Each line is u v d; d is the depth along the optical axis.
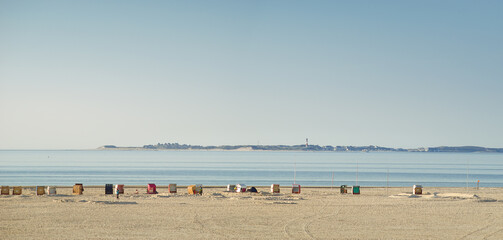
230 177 119.00
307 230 34.97
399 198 56.28
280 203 49.41
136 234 32.94
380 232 34.56
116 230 34.16
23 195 55.47
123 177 115.00
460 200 53.97
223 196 56.72
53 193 56.38
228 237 32.34
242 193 59.28
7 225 35.31
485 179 118.75
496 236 33.53
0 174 124.94
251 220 38.78
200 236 32.56
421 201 52.84
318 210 44.78
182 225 36.34
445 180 113.75
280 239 31.92
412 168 178.75
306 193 62.81
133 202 48.91
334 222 38.38
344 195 60.31
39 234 32.38
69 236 31.92
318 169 165.62
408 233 34.31
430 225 37.47
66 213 41.03
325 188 76.44
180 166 182.62
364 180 111.88
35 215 39.84
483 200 52.81
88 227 35.00
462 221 39.34
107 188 57.66
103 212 41.84
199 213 42.06
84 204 46.81
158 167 171.88
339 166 193.12
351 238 32.50
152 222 37.38
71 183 95.56
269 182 103.69
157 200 51.22
